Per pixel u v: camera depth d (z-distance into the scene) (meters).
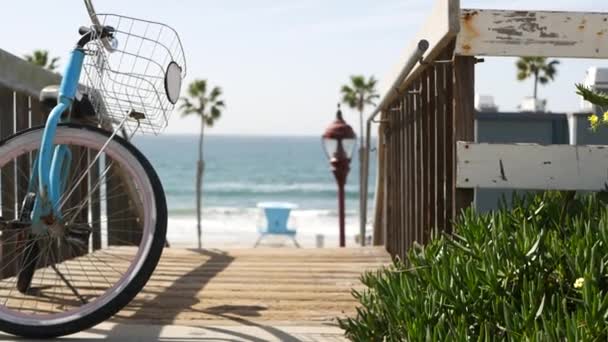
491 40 4.07
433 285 3.04
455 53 4.08
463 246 3.44
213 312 4.64
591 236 3.09
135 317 4.46
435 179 5.18
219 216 77.50
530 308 2.72
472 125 4.13
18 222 3.96
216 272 6.34
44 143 3.88
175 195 95.44
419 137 6.09
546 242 3.18
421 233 5.87
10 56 5.70
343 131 16.92
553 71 66.06
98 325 4.18
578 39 4.07
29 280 4.60
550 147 4.04
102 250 7.41
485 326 2.70
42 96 4.41
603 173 4.02
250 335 4.01
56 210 3.96
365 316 3.36
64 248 6.49
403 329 3.00
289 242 62.69
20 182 5.86
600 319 2.51
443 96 4.88
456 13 4.03
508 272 3.04
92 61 4.00
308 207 84.56
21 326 3.71
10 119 5.86
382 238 9.98
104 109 4.22
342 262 7.11
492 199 10.38
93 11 3.88
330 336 4.00
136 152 3.92
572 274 3.03
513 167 4.05
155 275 6.14
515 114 13.45
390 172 8.48
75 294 4.43
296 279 5.98
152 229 3.83
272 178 115.69
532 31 4.07
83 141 3.93
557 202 3.79
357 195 93.94
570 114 12.89
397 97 7.49
